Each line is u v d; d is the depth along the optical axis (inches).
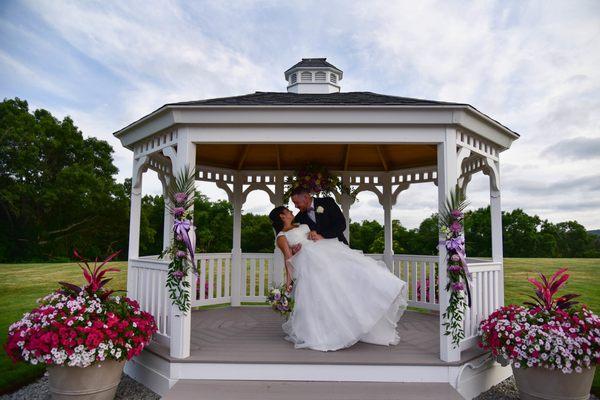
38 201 772.0
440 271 133.0
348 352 137.7
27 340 119.8
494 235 168.6
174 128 142.9
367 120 134.5
